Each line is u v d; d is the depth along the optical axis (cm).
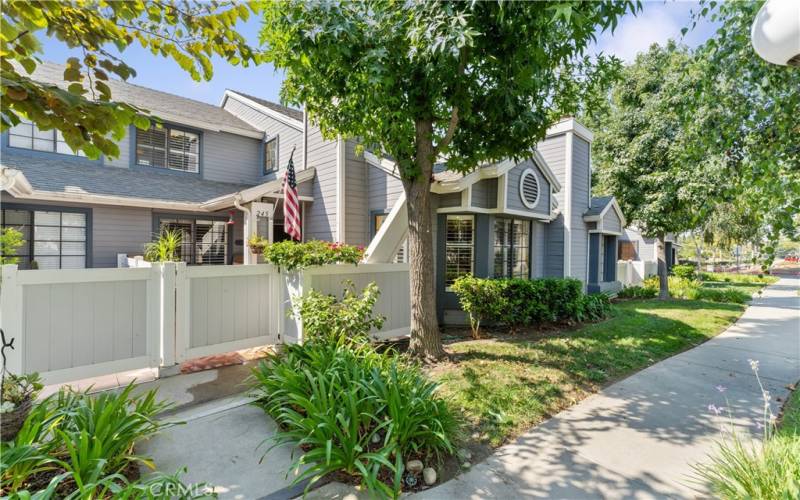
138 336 418
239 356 520
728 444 298
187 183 1019
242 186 1138
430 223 521
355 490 243
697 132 355
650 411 366
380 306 610
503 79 438
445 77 442
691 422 343
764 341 654
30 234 779
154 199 863
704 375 471
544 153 1144
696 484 251
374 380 304
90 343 386
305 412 314
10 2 184
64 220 814
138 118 206
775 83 293
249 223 876
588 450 295
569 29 371
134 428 260
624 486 250
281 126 1120
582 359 518
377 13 408
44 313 359
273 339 534
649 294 1312
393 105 457
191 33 257
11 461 203
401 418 270
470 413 349
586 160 1182
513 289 691
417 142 509
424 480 255
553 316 721
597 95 559
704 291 1307
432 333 509
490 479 257
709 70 330
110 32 228
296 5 388
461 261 786
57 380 365
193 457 275
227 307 489
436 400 310
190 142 1073
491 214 793
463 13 341
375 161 889
